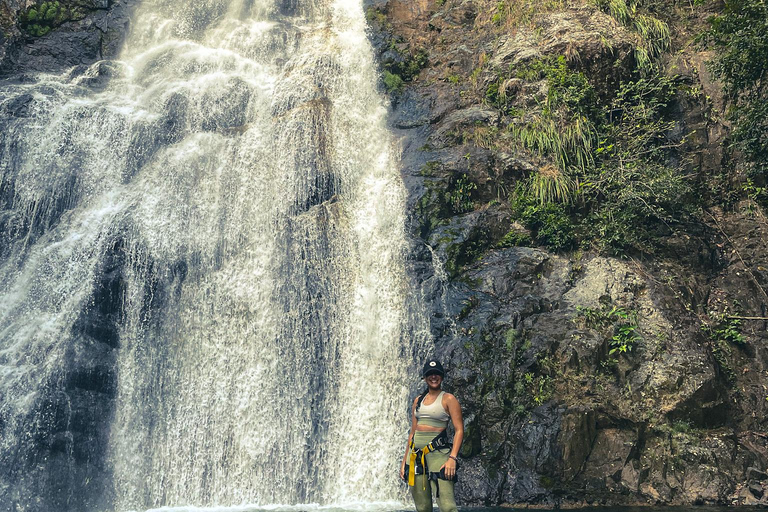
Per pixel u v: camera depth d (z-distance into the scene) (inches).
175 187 557.0
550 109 578.2
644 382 445.7
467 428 430.6
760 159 530.3
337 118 607.8
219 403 472.4
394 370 471.2
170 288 510.9
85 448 442.9
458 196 553.3
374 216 547.2
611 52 597.3
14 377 453.4
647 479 417.7
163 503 443.8
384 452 446.3
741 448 429.4
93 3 720.3
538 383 442.0
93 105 605.3
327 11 757.3
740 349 498.6
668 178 546.6
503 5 679.7
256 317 500.7
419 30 714.8
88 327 475.8
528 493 409.7
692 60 624.4
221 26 741.9
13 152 570.6
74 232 528.1
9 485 418.9
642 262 527.5
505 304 479.8
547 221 531.2
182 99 622.2
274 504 438.6
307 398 470.9
